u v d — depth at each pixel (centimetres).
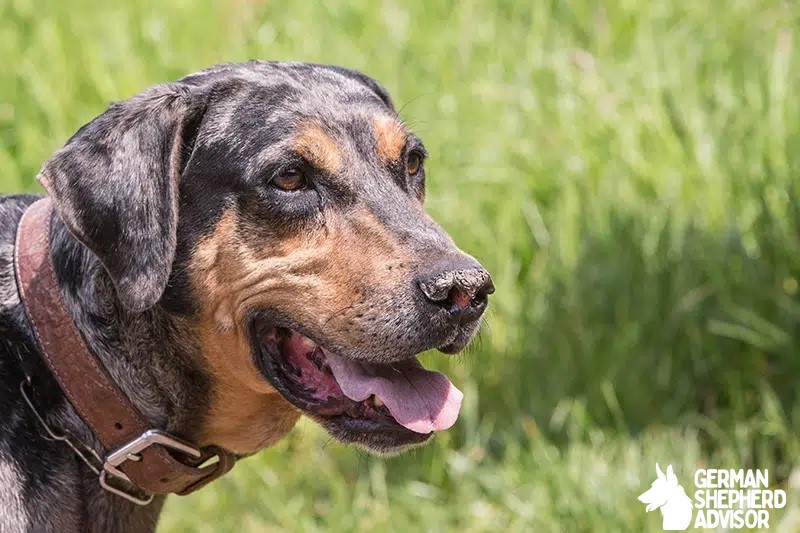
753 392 1027
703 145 1144
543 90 1276
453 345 650
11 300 651
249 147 661
